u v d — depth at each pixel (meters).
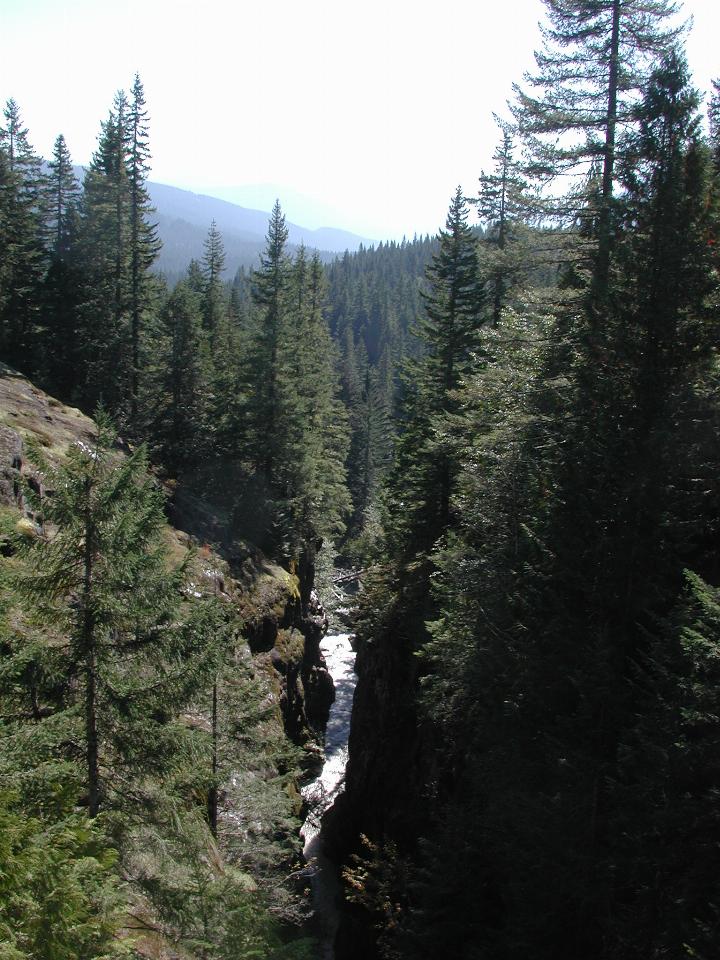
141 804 9.45
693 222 11.32
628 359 11.66
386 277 167.00
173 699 9.23
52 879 5.71
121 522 8.66
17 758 7.27
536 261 16.81
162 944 9.23
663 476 10.85
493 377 16.80
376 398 85.75
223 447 38.22
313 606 39.31
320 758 29.17
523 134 15.93
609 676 9.94
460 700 15.89
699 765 8.00
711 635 8.45
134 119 36.47
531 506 14.38
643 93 14.12
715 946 7.13
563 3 14.91
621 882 9.83
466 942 12.76
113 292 37.84
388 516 34.12
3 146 44.50
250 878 14.57
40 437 25.08
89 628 8.70
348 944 19.75
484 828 13.29
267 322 38.25
